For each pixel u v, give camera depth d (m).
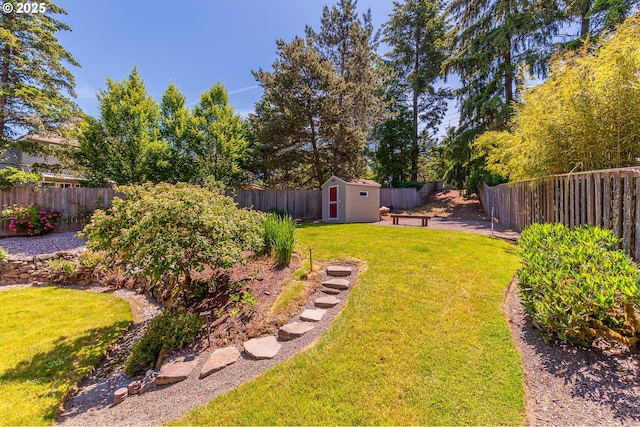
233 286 4.70
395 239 6.86
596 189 4.98
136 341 4.24
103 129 11.95
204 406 2.39
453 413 2.00
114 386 3.14
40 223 8.76
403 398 2.18
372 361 2.62
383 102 19.31
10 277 7.14
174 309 4.52
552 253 3.20
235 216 4.97
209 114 15.16
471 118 14.76
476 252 5.59
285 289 4.37
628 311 2.40
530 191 7.45
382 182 20.84
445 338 2.84
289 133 14.67
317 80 14.45
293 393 2.37
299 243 6.84
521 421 1.90
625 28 5.03
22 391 3.01
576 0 11.66
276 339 3.34
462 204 16.34
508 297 3.66
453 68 14.73
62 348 3.97
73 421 2.51
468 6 13.90
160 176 13.23
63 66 11.27
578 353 2.50
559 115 5.78
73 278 7.12
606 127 5.18
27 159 14.52
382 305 3.59
